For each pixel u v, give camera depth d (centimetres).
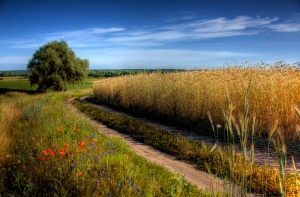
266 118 1089
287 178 622
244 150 321
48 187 502
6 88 7550
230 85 1320
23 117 1365
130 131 1344
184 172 756
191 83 1600
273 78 1214
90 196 456
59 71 6234
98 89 3306
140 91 2052
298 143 937
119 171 582
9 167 605
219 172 703
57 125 1078
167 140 1114
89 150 705
